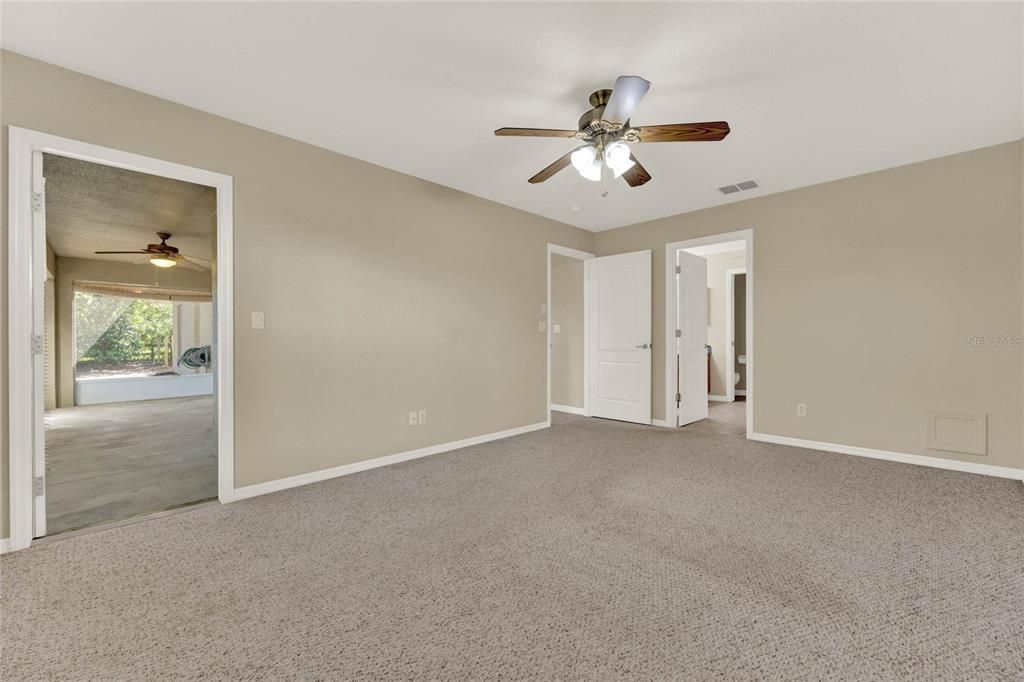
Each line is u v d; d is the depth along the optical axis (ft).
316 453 10.39
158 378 26.71
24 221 7.08
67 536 7.52
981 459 10.64
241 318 9.29
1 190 6.93
